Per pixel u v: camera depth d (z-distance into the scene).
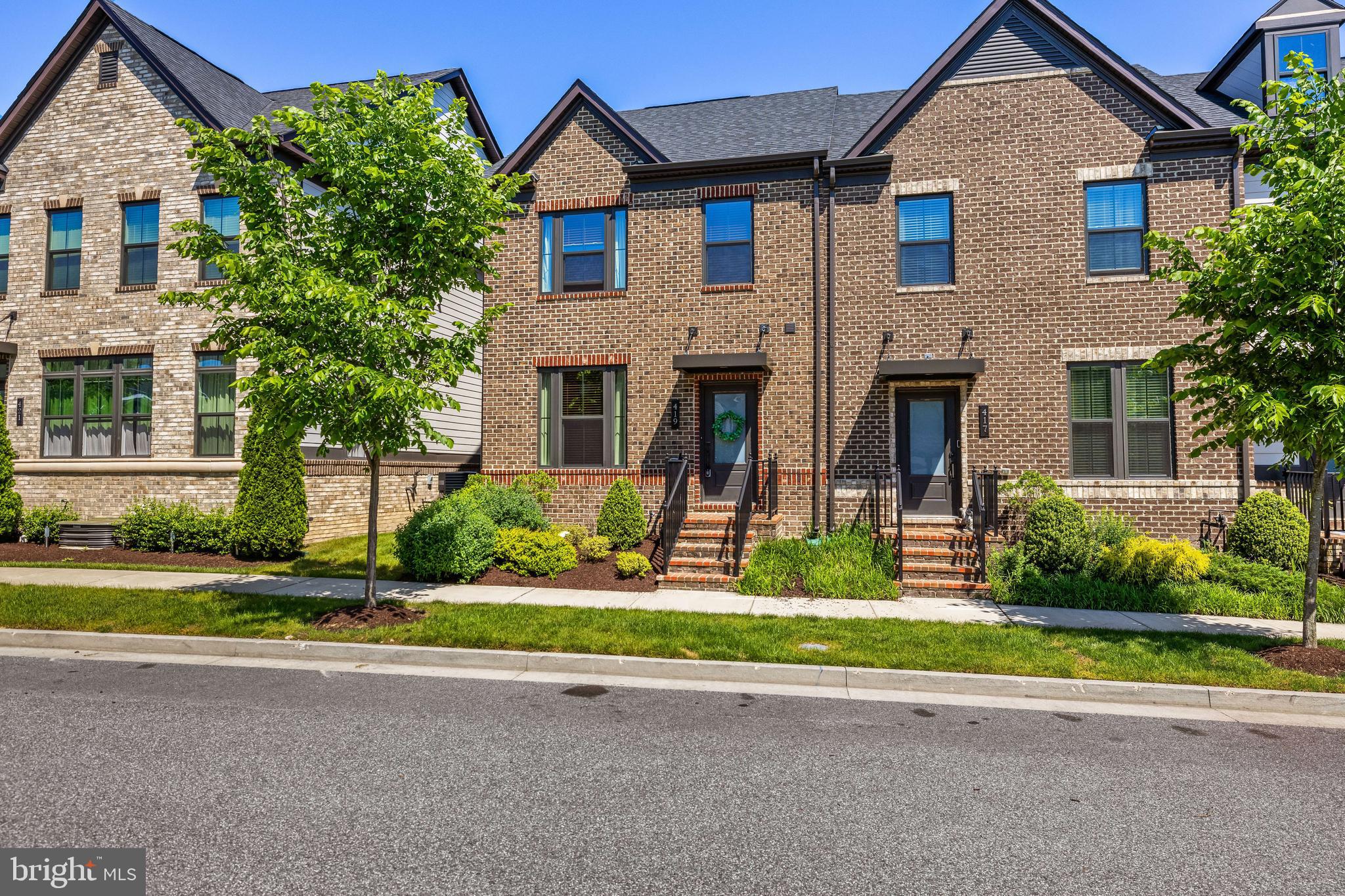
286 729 5.43
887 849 3.73
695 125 15.66
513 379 14.38
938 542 11.50
